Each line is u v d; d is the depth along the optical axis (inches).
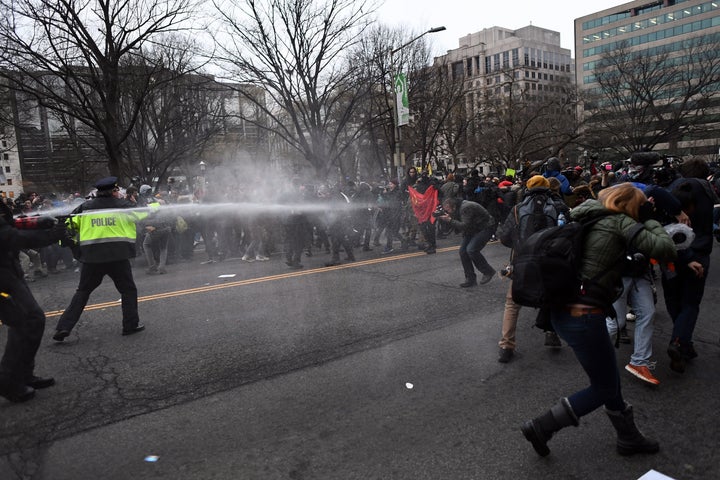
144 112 877.2
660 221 156.6
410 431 126.5
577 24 3809.1
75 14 553.9
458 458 114.3
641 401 139.5
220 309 249.1
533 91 3846.0
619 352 177.2
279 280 317.7
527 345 186.1
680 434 121.7
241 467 112.9
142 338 207.3
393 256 403.5
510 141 1349.7
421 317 222.7
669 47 3336.6
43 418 138.9
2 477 111.3
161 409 142.0
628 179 194.1
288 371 165.9
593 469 109.0
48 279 371.9
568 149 1728.6
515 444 119.4
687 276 158.2
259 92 872.3
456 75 1323.8
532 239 111.7
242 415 136.9
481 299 250.5
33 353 154.8
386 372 163.2
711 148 2283.5
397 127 740.7
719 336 188.2
